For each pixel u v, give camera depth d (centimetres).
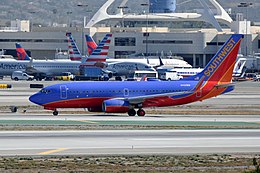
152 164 15450
